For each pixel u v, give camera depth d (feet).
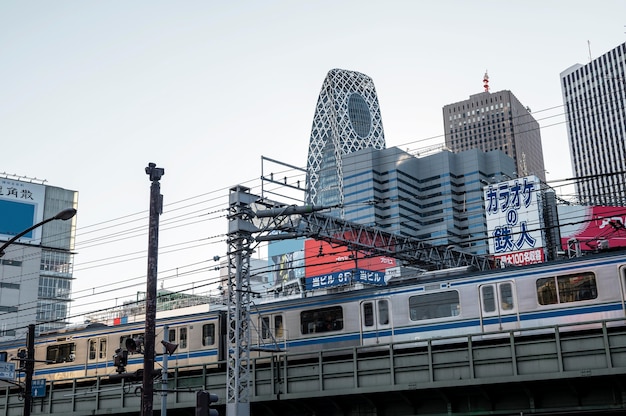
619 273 90.89
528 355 85.51
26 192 331.57
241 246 104.42
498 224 199.41
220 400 108.27
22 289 325.42
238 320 101.04
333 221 112.98
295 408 106.63
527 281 97.14
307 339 114.21
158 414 119.85
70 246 395.55
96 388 122.93
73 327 148.46
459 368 89.71
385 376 94.94
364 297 110.22
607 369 80.28
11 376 90.48
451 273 108.68
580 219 199.31
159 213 72.74
